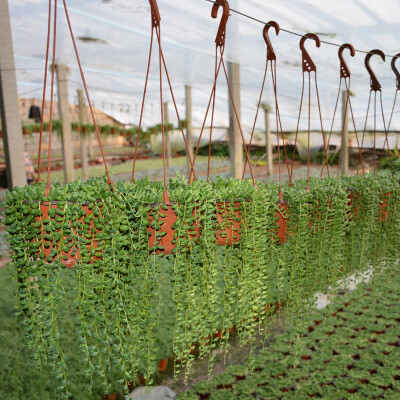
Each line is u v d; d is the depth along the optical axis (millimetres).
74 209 1729
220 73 7023
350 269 3432
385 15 3854
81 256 1772
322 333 3250
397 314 3562
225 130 15008
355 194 3092
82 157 12555
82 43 5641
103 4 4113
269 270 2602
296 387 2574
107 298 1855
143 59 6414
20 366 2680
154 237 1948
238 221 2268
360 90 6891
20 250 1682
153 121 14891
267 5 3721
